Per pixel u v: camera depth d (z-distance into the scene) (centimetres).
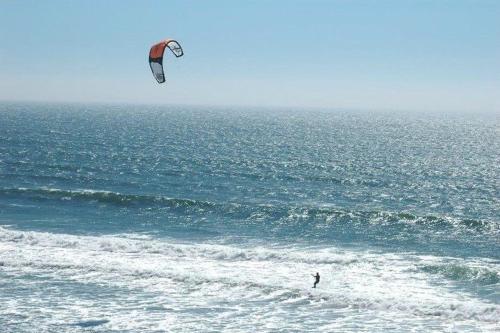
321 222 6494
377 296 4128
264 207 6912
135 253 4994
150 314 3794
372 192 8831
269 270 4669
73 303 3934
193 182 9150
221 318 3762
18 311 3775
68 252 4953
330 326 3678
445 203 8150
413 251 5516
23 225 6038
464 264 5031
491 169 12219
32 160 10756
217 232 6019
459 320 3794
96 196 7188
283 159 12612
